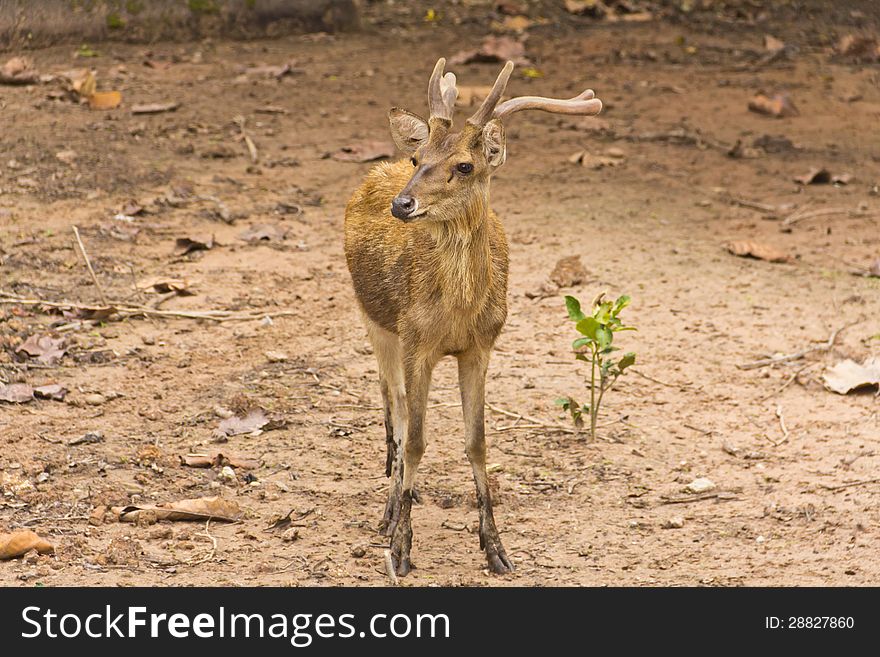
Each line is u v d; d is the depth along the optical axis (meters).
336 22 26.20
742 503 9.77
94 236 14.69
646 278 14.45
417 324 8.70
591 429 10.81
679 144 19.95
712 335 12.99
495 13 28.80
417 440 8.70
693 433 11.00
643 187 17.80
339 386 11.69
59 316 12.60
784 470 10.32
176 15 24.44
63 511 9.12
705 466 10.40
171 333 12.52
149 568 8.44
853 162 19.36
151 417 10.79
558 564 8.76
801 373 12.16
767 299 13.95
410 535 8.72
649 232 16.00
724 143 20.09
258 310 13.18
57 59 22.55
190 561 8.57
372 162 18.17
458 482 10.05
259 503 9.52
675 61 25.52
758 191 17.84
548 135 20.17
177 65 22.97
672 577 8.57
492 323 8.84
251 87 21.80
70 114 19.36
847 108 22.56
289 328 12.85
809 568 8.73
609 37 27.30
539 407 11.42
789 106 21.92
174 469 9.92
